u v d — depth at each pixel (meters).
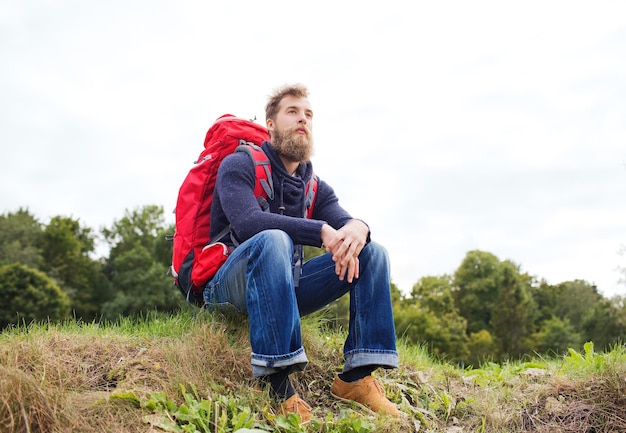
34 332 3.30
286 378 2.87
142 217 65.31
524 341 56.12
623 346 3.79
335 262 3.29
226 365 3.09
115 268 62.28
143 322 4.08
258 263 2.89
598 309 46.84
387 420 2.79
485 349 50.66
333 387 3.22
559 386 3.32
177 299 45.66
